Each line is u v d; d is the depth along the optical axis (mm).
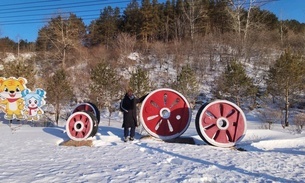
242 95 29203
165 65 43000
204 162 8484
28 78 24141
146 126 12336
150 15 55906
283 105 28969
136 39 56250
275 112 25953
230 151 10305
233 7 45625
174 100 12469
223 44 44438
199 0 53688
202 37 48219
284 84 25828
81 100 29984
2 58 45031
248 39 43562
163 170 7504
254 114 27812
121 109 12219
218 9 55219
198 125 11375
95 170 7445
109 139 12508
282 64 25938
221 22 55031
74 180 6594
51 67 44750
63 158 8906
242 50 42469
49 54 47438
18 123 20594
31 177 6805
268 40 46062
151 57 45938
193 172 7301
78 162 8375
